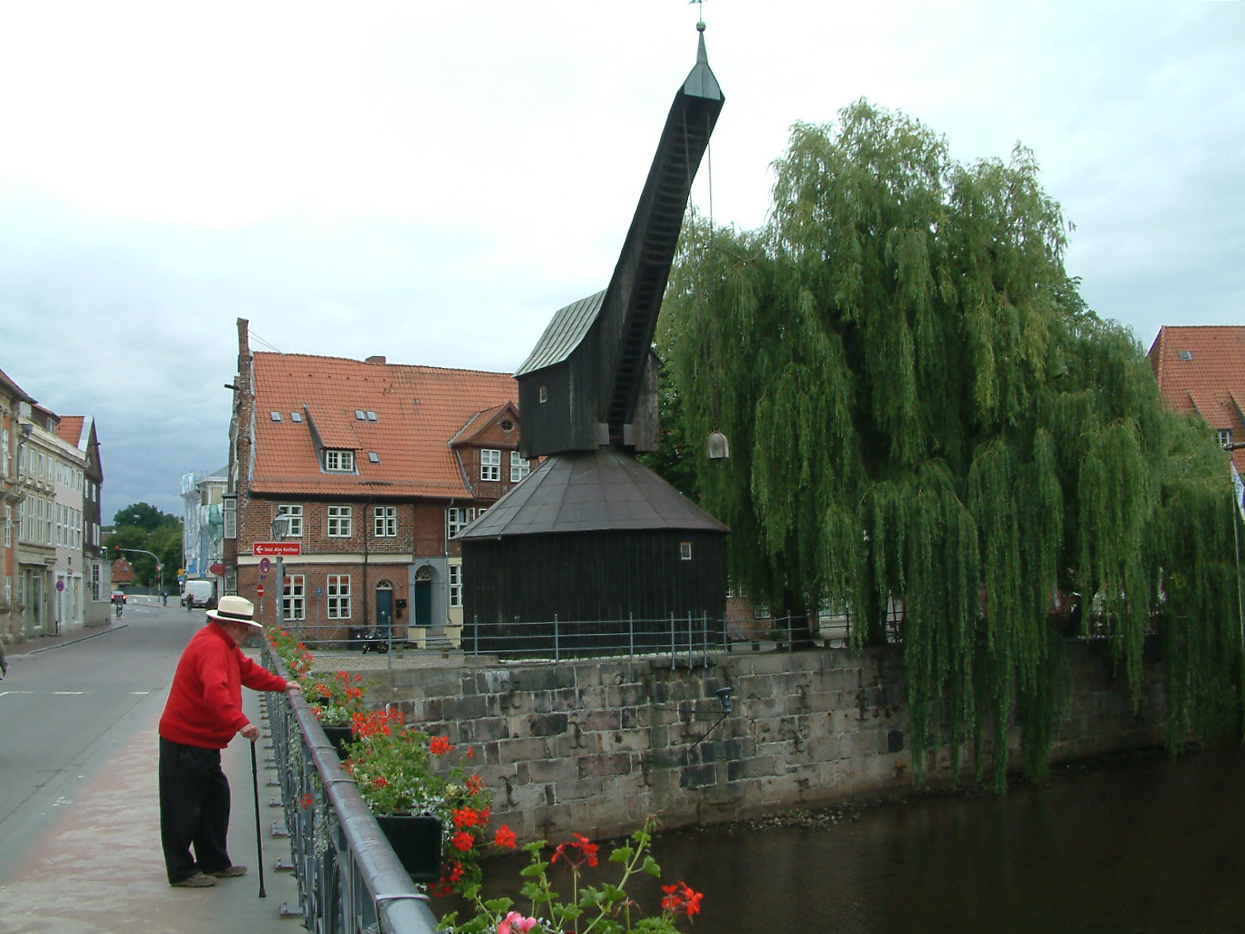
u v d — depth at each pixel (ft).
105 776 41.88
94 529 262.06
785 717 84.02
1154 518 96.02
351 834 12.83
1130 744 106.52
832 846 75.31
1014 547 81.51
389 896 10.28
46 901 24.03
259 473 151.02
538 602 86.12
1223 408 197.06
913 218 84.02
